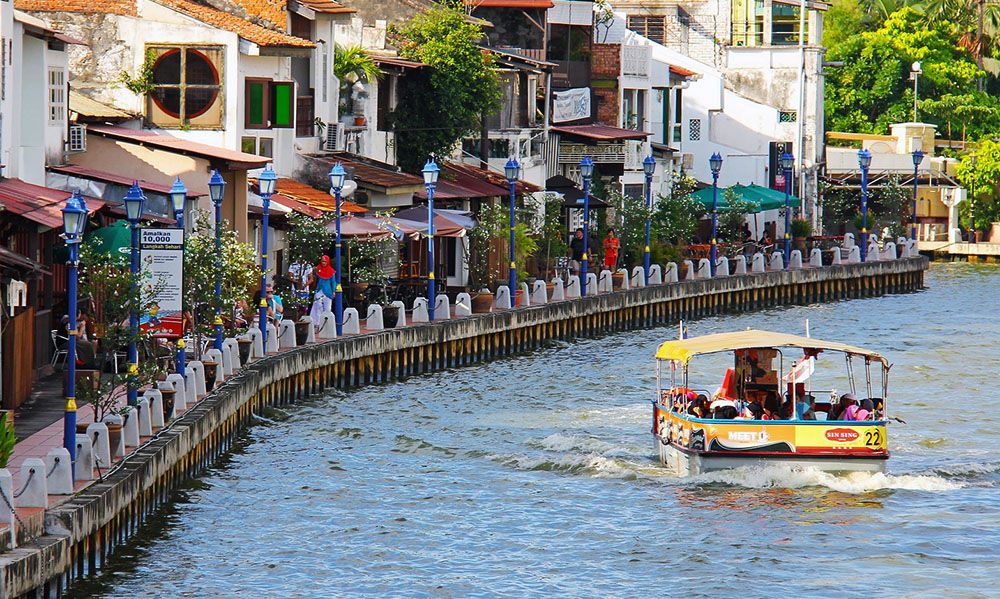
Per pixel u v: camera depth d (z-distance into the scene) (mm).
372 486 116500
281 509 109500
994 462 124562
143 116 180750
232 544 101062
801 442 114375
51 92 149500
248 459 124062
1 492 80812
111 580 92562
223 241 143375
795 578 95750
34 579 80750
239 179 167875
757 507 110125
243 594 91688
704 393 127438
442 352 173875
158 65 180750
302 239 167750
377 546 101688
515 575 96250
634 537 103688
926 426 142500
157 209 151750
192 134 180875
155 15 180750
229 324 141250
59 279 137625
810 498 112375
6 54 133375
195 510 108188
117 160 163375
